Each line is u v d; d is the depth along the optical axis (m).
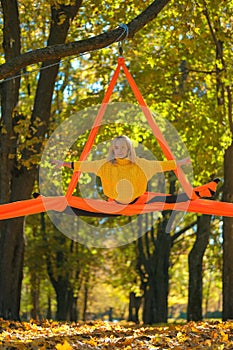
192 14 15.50
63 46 11.10
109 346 11.12
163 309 30.52
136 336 12.24
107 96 10.05
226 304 18.52
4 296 17.56
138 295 36.56
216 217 32.03
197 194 10.03
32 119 17.95
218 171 26.88
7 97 17.53
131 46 19.45
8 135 17.53
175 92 20.59
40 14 19.30
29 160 17.03
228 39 18.02
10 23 17.25
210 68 20.05
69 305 36.06
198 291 26.28
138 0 15.50
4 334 12.09
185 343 11.30
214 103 19.61
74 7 17.31
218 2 16.97
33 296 36.12
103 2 17.42
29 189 17.94
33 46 22.30
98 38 11.16
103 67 20.31
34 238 33.38
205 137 18.42
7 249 17.72
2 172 17.47
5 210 9.76
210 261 32.66
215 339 11.66
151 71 18.72
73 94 27.16
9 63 11.05
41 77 18.02
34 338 11.79
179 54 18.86
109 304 66.38
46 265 33.62
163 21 16.77
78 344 11.17
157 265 30.67
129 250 36.22
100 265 35.88
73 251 35.16
